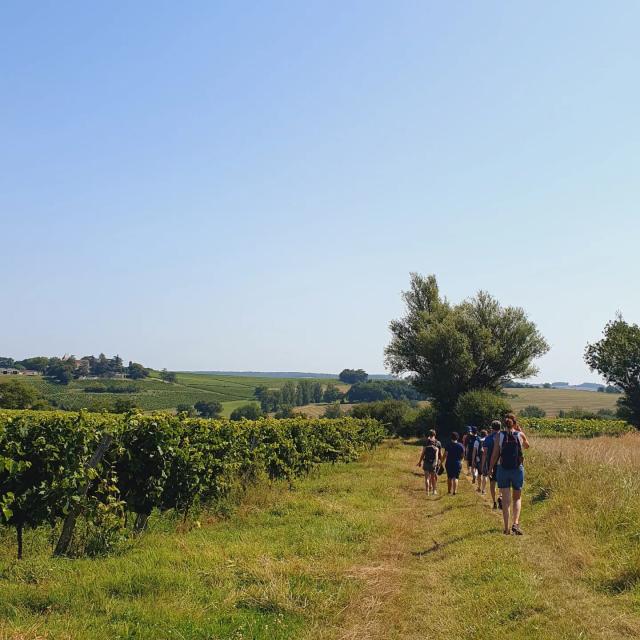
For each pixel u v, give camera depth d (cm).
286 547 936
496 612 657
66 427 946
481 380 5219
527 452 1981
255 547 908
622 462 1432
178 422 1281
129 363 13950
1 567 762
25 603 631
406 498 1630
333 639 609
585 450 1756
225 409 11319
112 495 1038
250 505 1318
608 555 808
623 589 691
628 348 5206
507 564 834
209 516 1227
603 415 8931
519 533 1032
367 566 854
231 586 719
